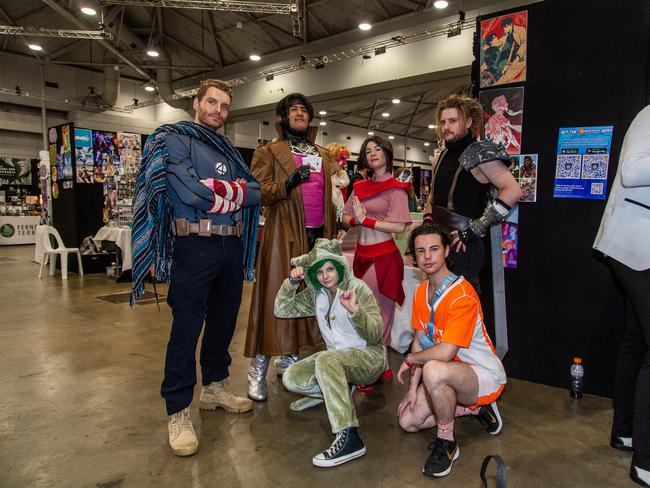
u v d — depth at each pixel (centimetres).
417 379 204
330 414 183
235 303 220
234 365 304
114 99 1382
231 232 204
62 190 787
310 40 1025
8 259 947
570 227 251
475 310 183
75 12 893
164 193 194
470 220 213
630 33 232
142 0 773
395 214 256
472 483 169
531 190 260
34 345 348
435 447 178
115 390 260
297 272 211
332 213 268
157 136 191
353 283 214
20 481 171
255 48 1103
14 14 999
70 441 202
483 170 205
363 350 208
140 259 187
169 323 416
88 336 373
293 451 193
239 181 205
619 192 177
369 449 195
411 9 850
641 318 171
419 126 1919
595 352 247
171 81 1252
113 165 827
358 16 911
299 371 209
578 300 251
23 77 1282
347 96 1028
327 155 273
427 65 851
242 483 169
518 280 267
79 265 721
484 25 272
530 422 217
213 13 1000
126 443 200
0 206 1291
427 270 187
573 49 246
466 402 185
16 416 227
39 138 1417
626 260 172
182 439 191
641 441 167
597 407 234
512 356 272
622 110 236
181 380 195
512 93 265
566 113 250
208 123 208
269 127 1579
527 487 166
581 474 174
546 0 252
